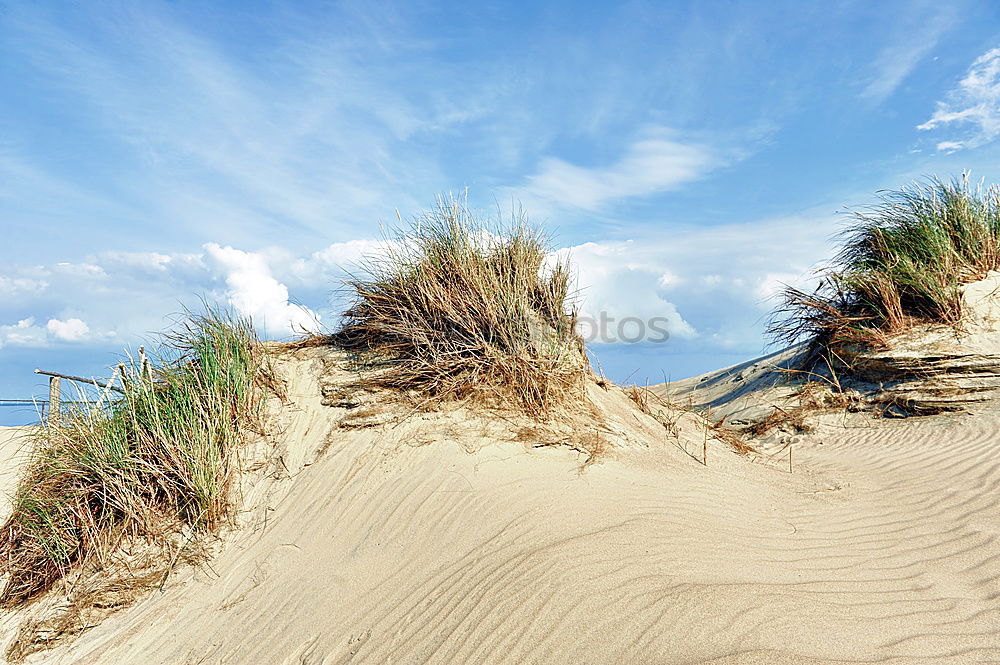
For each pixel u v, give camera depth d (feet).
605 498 17.31
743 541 16.07
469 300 23.53
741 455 25.75
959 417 30.04
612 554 13.99
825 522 18.30
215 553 18.83
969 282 36.19
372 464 20.16
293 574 16.99
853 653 11.03
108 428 21.59
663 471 20.48
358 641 13.61
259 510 20.06
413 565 15.78
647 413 26.94
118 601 17.79
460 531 16.44
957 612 12.83
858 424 32.73
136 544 19.42
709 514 17.46
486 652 11.71
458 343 23.32
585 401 23.48
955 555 15.84
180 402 22.21
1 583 19.45
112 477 20.57
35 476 21.74
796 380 39.27
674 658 10.66
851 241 40.68
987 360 30.94
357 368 24.79
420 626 13.16
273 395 24.14
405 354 24.41
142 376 22.97
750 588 12.79
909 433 30.14
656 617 11.67
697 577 13.32
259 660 14.29
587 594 12.49
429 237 25.82
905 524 18.21
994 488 20.68
